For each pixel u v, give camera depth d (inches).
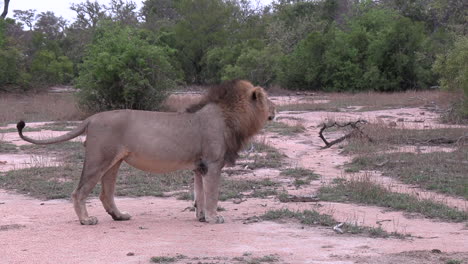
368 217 336.2
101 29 1008.2
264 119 336.2
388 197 379.9
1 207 364.2
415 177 451.5
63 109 966.4
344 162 535.2
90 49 980.6
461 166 489.4
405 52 1489.9
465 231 305.4
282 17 2257.6
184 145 313.7
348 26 1843.0
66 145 614.9
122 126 308.7
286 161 539.5
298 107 1057.5
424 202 364.5
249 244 272.8
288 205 369.1
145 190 417.1
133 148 309.1
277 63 1631.4
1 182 443.8
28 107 1091.3
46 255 253.0
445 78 808.3
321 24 2027.6
